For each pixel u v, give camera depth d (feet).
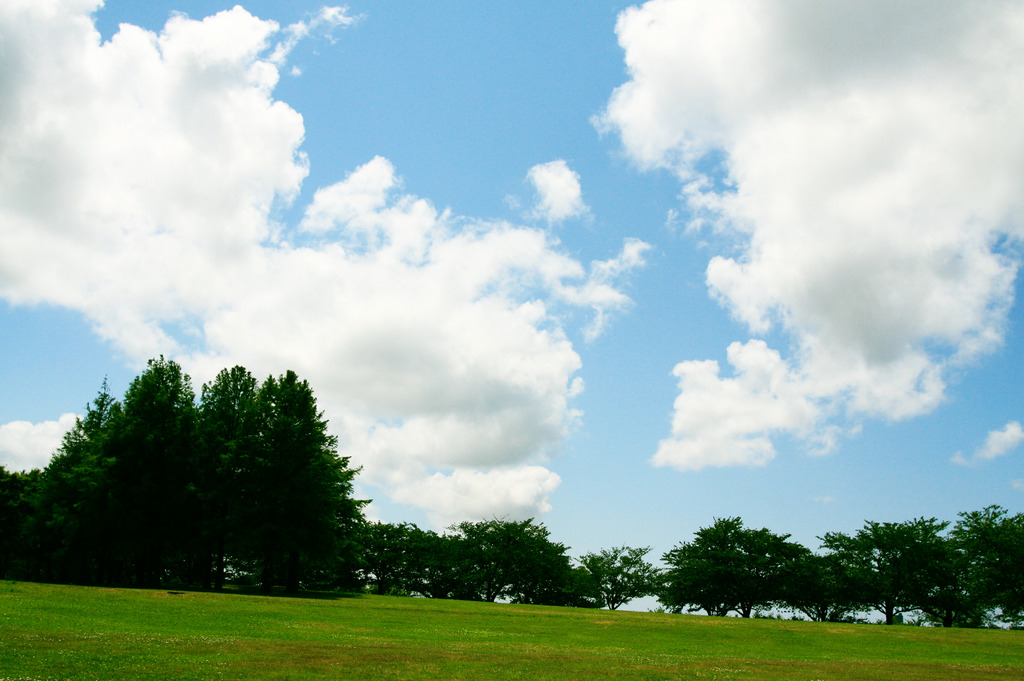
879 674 74.74
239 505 158.61
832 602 234.79
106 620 83.41
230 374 185.26
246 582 241.14
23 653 55.01
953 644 121.70
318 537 169.99
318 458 169.89
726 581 243.81
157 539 159.53
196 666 55.06
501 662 69.67
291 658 63.26
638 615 164.96
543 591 302.25
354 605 135.74
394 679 54.75
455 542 303.07
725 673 69.51
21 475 219.41
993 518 213.87
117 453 161.79
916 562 219.61
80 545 172.96
